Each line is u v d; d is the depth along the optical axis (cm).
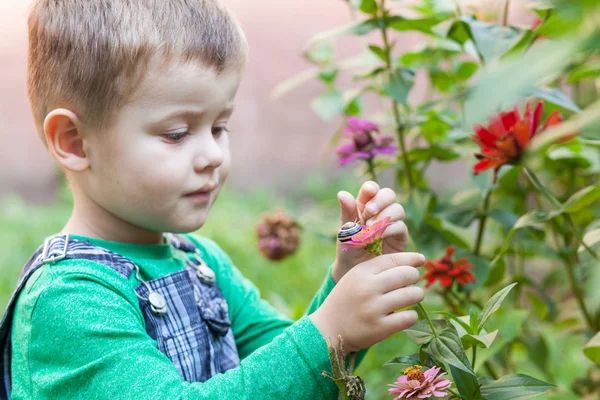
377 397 184
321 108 171
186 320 109
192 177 101
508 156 106
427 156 153
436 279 130
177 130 99
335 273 109
